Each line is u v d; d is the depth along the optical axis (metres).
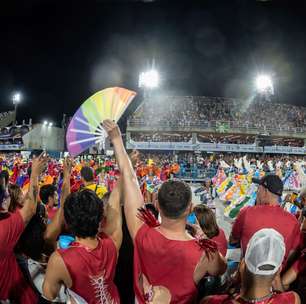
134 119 50.06
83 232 2.76
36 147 59.31
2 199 3.32
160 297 2.44
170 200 2.41
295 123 58.91
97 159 27.80
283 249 2.10
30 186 3.47
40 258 3.87
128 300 3.77
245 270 2.16
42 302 3.63
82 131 2.75
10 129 61.53
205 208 4.16
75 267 2.66
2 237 3.14
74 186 8.32
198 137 51.56
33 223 3.86
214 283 3.39
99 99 2.78
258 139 48.50
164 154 47.66
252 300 2.13
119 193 3.34
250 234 3.76
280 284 3.34
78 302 2.74
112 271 2.90
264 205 3.91
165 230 2.50
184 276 2.40
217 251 2.44
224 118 56.69
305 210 4.77
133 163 3.40
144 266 2.51
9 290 3.31
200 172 33.09
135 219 2.68
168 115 55.38
